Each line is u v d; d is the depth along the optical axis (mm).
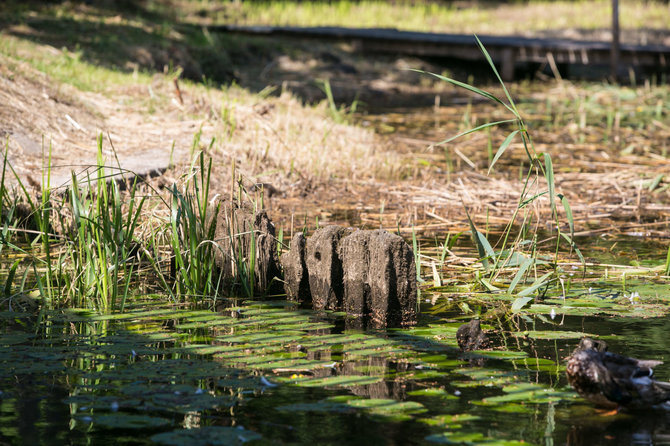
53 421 5031
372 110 21781
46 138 12773
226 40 25859
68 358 6113
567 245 9867
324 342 6562
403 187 13359
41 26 21484
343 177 13883
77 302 7691
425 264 8891
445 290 8156
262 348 6422
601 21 39625
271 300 8000
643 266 8789
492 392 5547
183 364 5969
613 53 27422
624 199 12578
